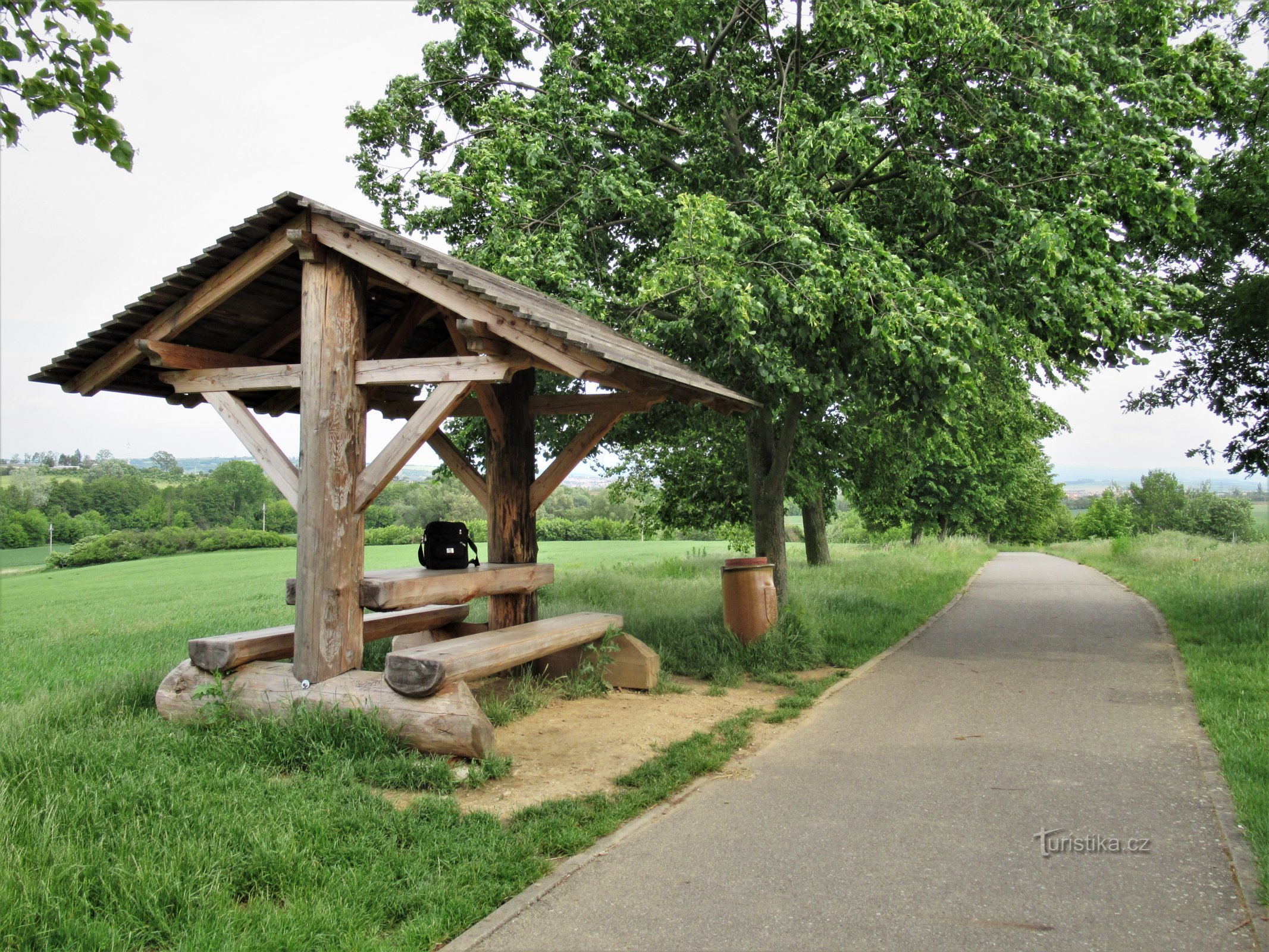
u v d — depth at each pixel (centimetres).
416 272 597
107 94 508
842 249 927
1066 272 926
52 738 529
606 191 1038
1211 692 715
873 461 1795
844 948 310
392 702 552
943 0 940
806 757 578
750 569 966
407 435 604
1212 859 387
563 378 1198
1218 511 7681
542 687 783
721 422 1338
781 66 1202
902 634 1180
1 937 294
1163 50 1005
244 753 523
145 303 639
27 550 8594
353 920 322
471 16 1170
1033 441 3134
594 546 5803
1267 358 1195
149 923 319
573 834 419
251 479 9669
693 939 319
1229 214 1118
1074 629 1221
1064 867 381
